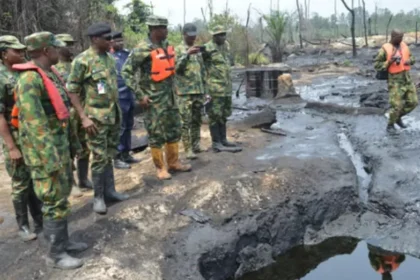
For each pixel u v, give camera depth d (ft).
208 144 24.93
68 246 13.71
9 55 13.29
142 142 25.31
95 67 15.20
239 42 72.49
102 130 15.49
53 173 12.21
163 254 14.21
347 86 48.01
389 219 18.37
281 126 30.48
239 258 16.17
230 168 20.42
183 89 20.98
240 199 17.53
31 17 38.09
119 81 20.83
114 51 21.49
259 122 29.30
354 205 19.35
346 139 27.40
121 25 51.62
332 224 18.79
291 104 38.47
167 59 17.93
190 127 21.70
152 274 13.24
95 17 44.39
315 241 18.15
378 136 26.16
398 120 27.09
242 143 25.20
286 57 92.32
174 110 18.75
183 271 13.80
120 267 13.20
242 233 16.30
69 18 41.86
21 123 11.91
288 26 126.62
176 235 15.23
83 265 13.12
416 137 25.18
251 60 72.49
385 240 17.58
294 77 58.95
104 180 16.25
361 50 94.17
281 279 16.42
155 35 17.63
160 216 16.08
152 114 18.16
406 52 25.36
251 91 43.09
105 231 14.98
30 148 11.90
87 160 18.48
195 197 17.33
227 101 22.65
